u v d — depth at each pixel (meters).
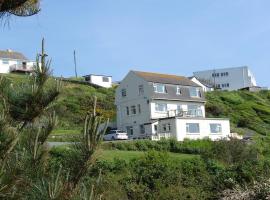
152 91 59.75
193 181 24.19
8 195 4.28
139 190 21.91
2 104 5.52
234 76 129.12
